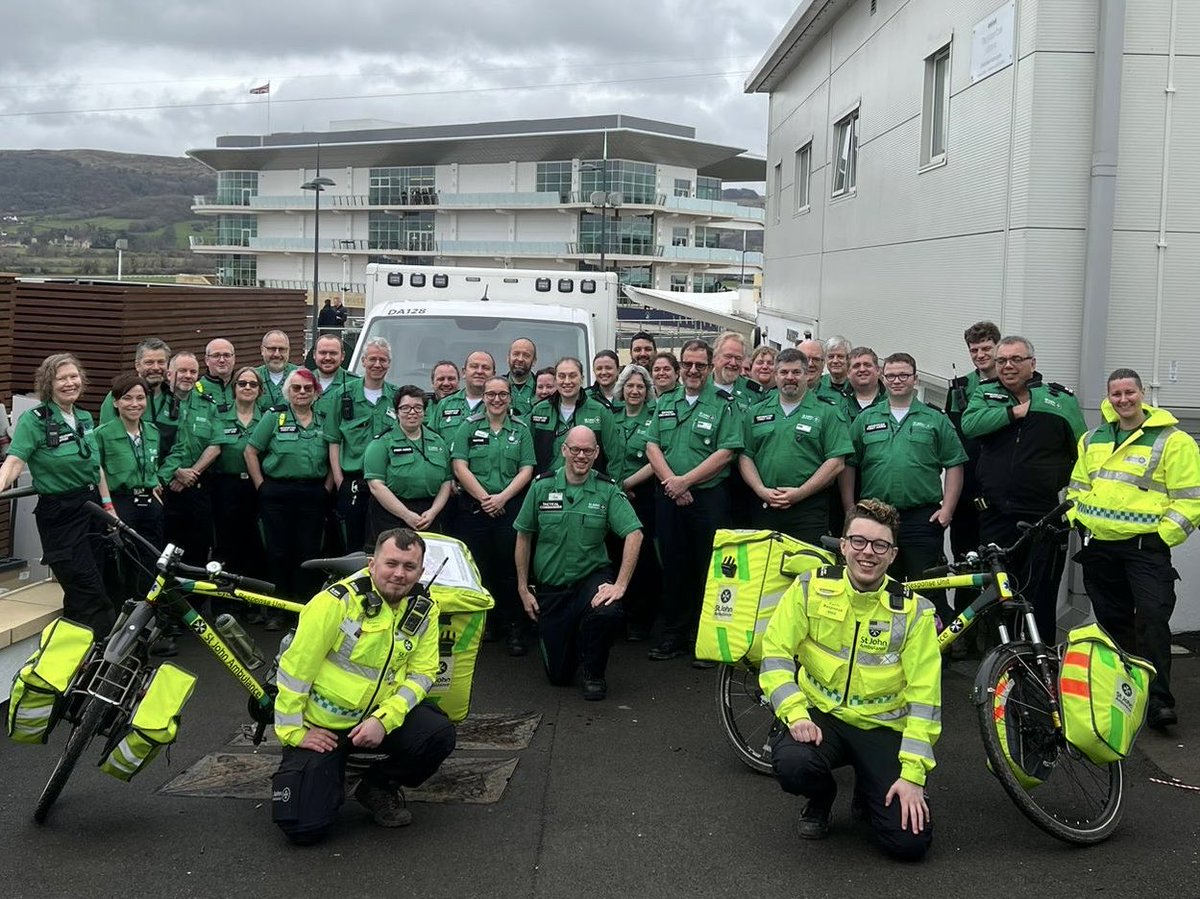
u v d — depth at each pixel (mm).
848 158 14789
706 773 5848
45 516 6855
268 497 8172
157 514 7648
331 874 4703
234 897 4512
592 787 5652
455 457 8047
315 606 4930
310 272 102750
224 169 106562
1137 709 5082
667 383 7965
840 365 9016
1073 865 4812
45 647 5156
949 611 7574
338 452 8312
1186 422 8211
